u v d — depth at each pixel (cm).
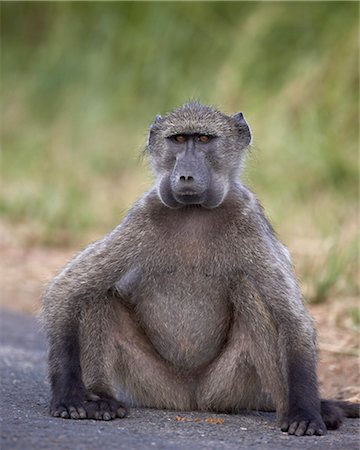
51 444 907
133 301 1173
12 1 3584
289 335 1111
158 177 1184
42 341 1647
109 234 1168
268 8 2823
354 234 2142
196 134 1157
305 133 2558
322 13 2745
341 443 1015
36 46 3512
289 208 2392
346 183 2459
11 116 3347
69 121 3173
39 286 2017
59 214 2530
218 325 1159
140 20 3177
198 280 1144
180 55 3027
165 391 1174
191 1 3069
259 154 2556
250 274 1136
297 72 2683
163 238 1145
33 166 3003
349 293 1848
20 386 1246
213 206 1136
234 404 1171
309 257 2031
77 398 1091
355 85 2594
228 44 2950
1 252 2283
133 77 3092
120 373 1176
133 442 942
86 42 3294
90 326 1146
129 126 3022
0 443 902
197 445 956
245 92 2742
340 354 1511
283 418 1090
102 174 2920
